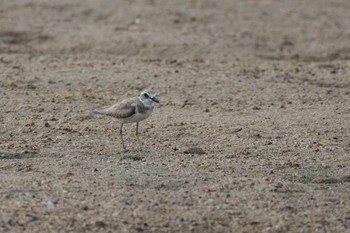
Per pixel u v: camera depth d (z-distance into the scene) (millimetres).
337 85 20734
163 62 22391
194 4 30141
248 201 12617
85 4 29219
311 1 32281
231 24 27625
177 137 16219
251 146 15672
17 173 13680
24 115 17531
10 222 11648
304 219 12094
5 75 20531
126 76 20688
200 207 12320
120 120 15234
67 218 11828
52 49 24438
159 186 13188
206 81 20422
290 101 19016
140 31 25922
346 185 13695
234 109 18234
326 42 26250
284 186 13312
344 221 12094
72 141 15773
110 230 11531
